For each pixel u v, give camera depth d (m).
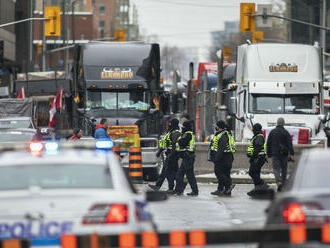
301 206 31.28
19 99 146.38
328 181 32.44
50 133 124.81
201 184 99.88
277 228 30.05
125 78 109.75
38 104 162.00
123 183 32.03
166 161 85.38
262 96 112.75
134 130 99.88
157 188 85.94
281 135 83.69
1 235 29.56
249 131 111.62
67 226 29.72
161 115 111.69
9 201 29.67
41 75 176.00
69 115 118.62
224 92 128.62
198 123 146.75
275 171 83.69
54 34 135.88
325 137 112.00
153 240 29.11
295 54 114.44
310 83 113.25
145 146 104.12
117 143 97.38
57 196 29.81
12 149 38.88
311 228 29.66
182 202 75.19
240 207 70.38
